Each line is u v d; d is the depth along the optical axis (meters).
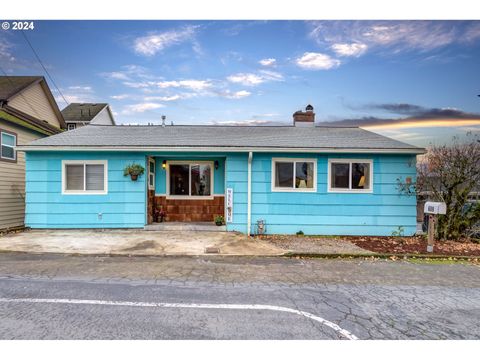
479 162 8.62
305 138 10.41
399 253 6.92
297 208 9.42
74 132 11.06
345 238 8.96
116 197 9.40
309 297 4.11
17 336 2.90
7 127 10.77
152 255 6.41
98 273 5.09
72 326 3.12
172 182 10.72
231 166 9.45
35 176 9.33
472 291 4.50
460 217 8.88
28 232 8.95
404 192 9.37
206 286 4.49
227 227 9.41
